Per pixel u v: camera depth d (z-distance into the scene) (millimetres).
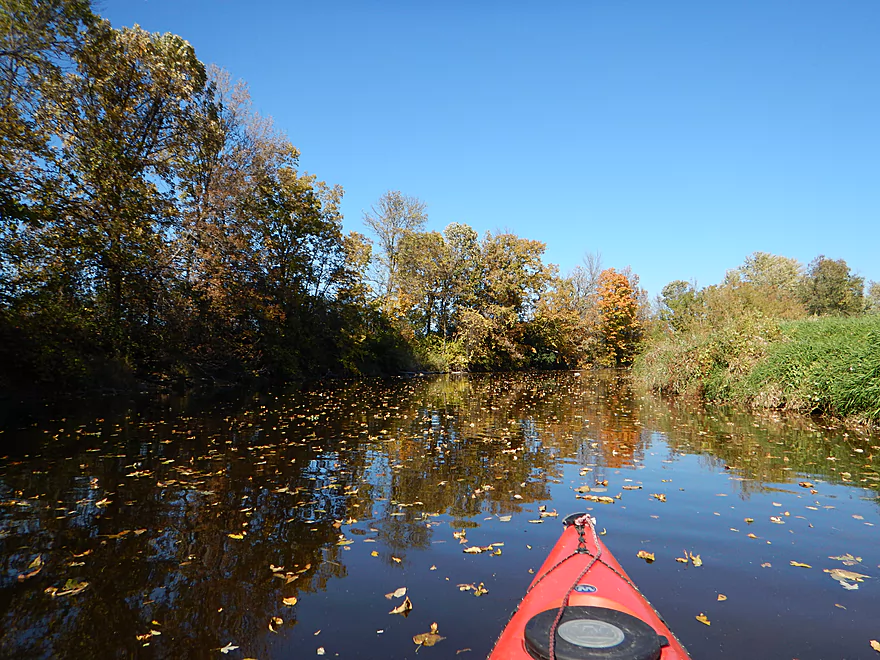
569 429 10633
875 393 9984
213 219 19719
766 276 45062
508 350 37875
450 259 37000
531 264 38469
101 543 4648
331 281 27203
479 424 11352
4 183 12719
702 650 2924
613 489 6242
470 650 2955
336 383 24328
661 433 10055
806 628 3160
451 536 4777
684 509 5461
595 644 2141
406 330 34125
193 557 4344
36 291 14234
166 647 3059
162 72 16781
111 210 15414
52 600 3631
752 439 9242
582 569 3145
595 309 45625
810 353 11969
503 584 3795
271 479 6754
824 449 8281
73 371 14703
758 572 3953
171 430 10172
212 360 20562
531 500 5844
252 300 21641
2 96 12711
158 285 17391
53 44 13320
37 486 6371
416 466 7449
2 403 13281
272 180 23125
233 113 22297
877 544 4500
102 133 15297
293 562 4227
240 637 3143
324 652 2963
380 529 4973
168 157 17766
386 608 3465
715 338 15766
